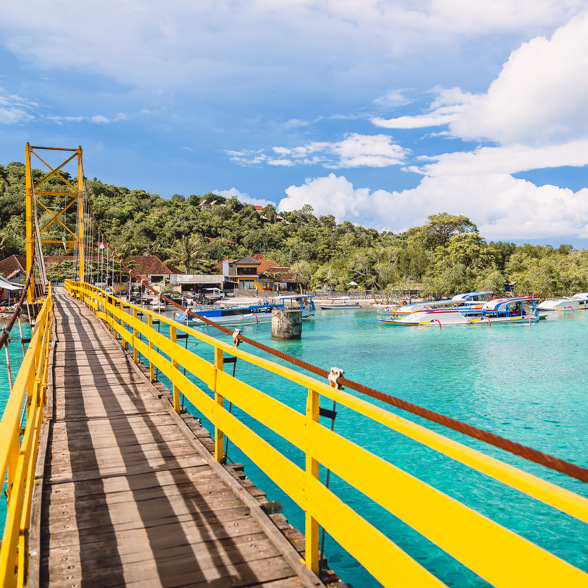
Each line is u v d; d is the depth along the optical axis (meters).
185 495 4.11
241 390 3.83
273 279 93.81
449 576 6.05
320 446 2.61
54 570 3.03
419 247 98.94
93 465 4.79
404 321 45.62
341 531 2.39
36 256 24.41
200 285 81.94
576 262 81.88
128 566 3.06
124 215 118.88
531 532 7.34
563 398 16.42
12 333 32.59
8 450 1.70
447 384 18.95
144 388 8.11
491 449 11.40
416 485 1.86
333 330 41.25
